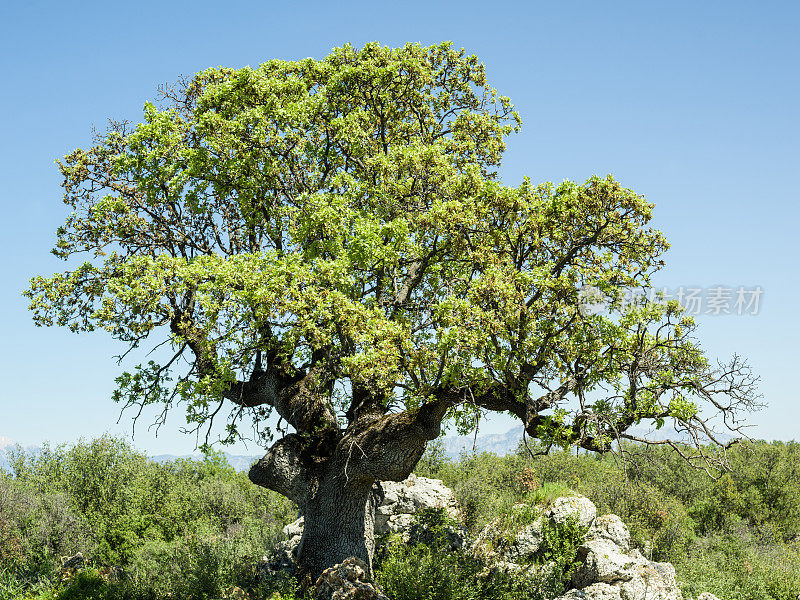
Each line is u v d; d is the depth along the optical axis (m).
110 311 20.19
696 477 45.44
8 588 22.50
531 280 17.08
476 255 17.95
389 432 19.34
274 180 21.20
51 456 37.75
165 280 20.36
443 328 16.73
